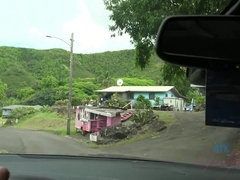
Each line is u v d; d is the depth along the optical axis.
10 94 94.44
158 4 18.11
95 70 115.06
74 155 2.73
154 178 2.13
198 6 13.82
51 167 2.27
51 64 109.81
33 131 42.53
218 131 22.03
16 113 66.00
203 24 1.57
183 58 1.59
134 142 24.78
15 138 31.30
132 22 20.66
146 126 28.52
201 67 1.62
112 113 31.97
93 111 33.44
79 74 111.00
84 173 2.17
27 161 2.42
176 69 20.09
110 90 65.75
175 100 62.22
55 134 36.81
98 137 27.17
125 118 32.69
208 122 1.82
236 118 1.79
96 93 75.81
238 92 1.77
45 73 105.94
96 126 33.38
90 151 22.66
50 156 2.64
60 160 2.51
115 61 118.31
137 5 18.78
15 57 116.50
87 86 78.56
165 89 63.66
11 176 2.01
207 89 1.80
